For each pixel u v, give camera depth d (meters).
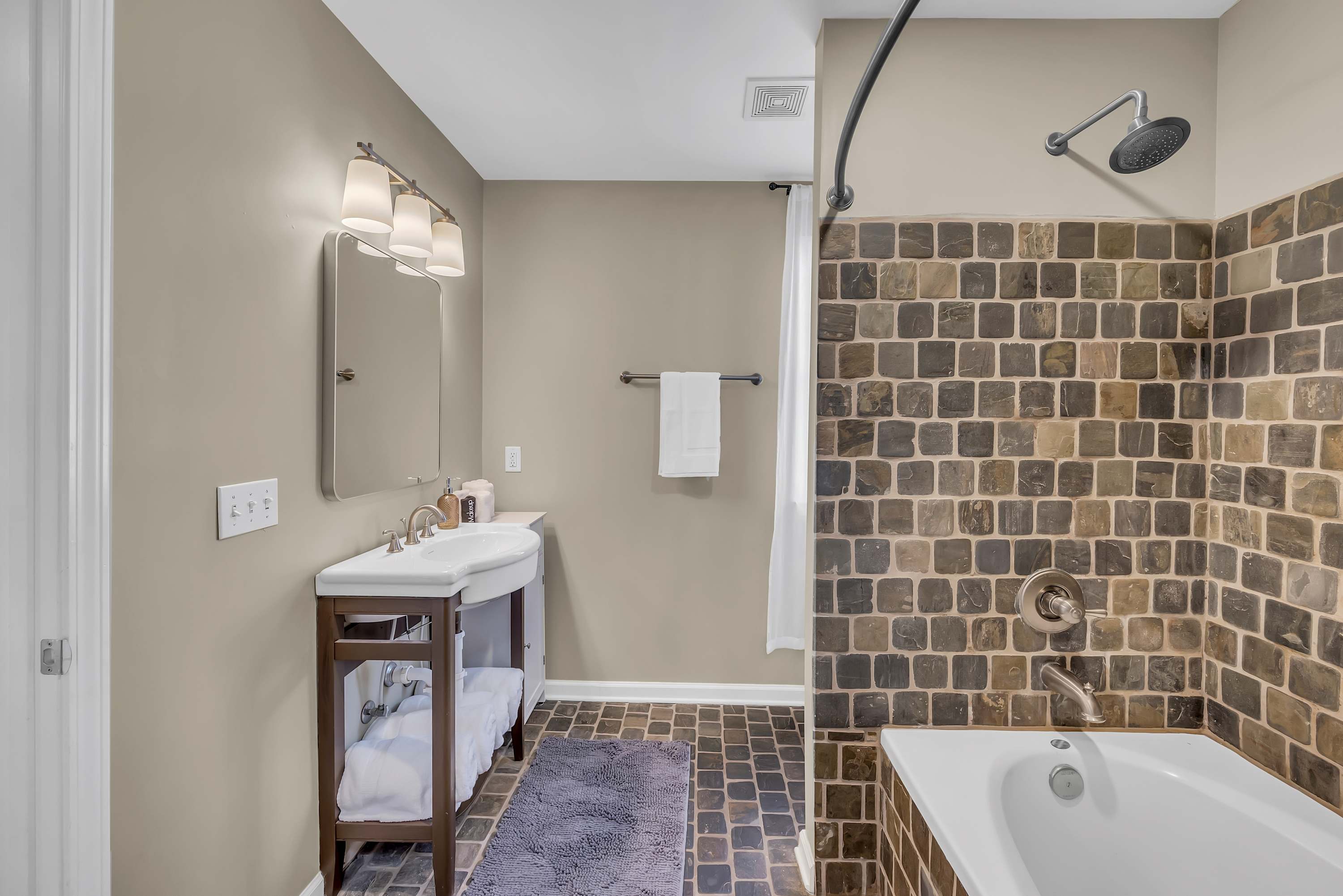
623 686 2.75
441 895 1.55
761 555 2.73
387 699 1.90
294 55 1.45
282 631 1.42
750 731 2.47
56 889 0.94
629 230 2.71
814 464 1.63
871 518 1.60
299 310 1.47
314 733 1.53
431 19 1.63
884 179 1.58
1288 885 1.19
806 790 1.75
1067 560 1.59
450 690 1.53
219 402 1.23
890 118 1.58
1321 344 1.28
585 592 2.75
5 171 0.91
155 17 1.07
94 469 0.96
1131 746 1.50
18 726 0.93
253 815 1.32
